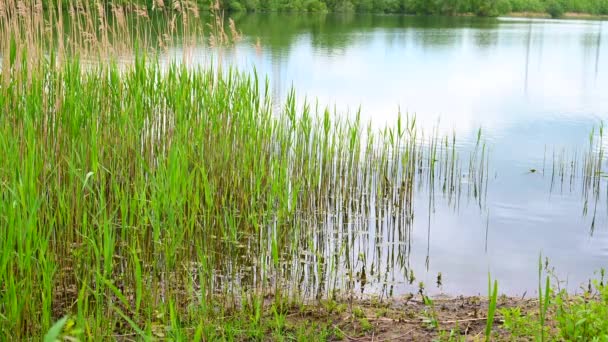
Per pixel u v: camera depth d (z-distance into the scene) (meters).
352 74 20.94
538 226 8.72
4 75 7.47
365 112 15.17
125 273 5.98
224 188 8.09
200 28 10.01
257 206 8.05
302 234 8.05
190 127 8.41
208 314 5.54
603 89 20.23
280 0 47.06
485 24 50.78
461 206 9.41
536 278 7.05
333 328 5.49
